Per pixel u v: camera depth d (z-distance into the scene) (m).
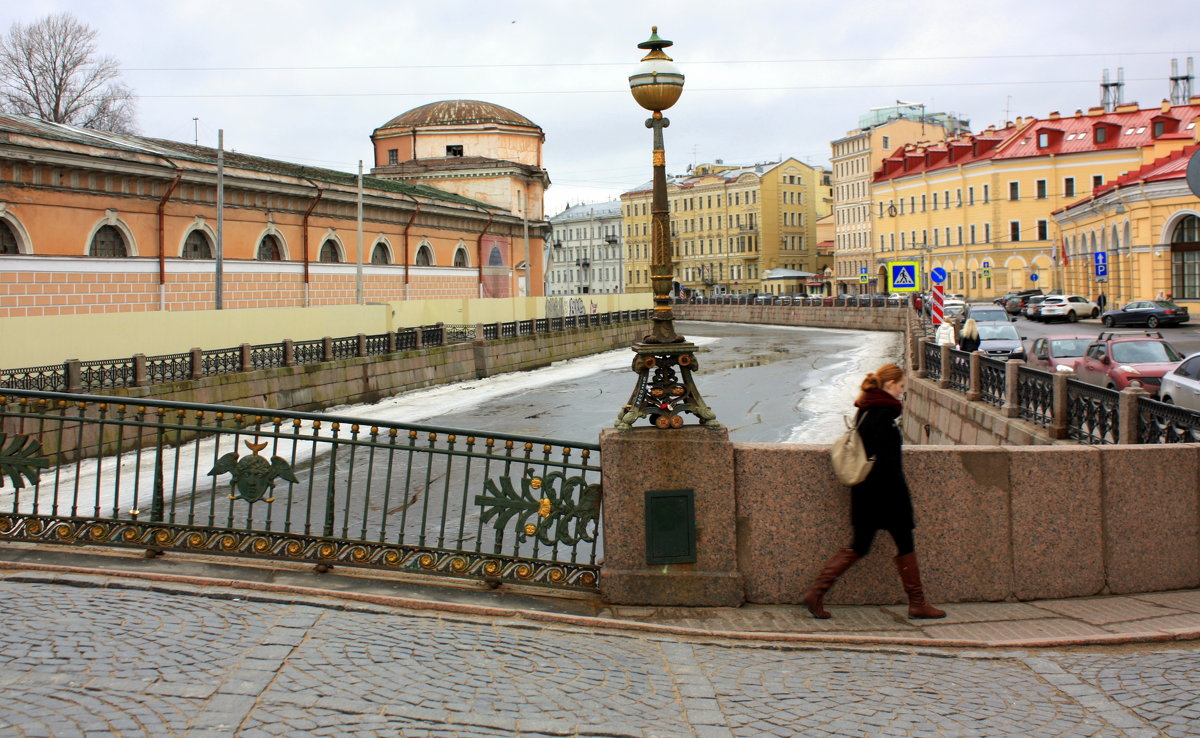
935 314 29.69
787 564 7.16
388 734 4.59
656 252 7.25
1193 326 42.47
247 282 35.22
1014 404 15.38
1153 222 45.44
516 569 7.25
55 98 54.41
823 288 112.50
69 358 21.44
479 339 39.59
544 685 5.36
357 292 39.09
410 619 6.30
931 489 7.20
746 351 53.00
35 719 4.47
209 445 21.98
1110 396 11.52
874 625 6.72
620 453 7.11
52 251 27.25
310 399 28.09
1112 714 5.20
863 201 103.38
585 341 51.94
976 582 7.23
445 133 59.81
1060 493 7.29
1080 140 78.12
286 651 5.51
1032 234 79.44
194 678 5.05
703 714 5.13
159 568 6.99
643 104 7.25
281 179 36.28
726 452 7.12
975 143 83.75
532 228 60.38
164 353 24.30
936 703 5.37
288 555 7.23
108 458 20.12
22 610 5.93
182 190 31.86
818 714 5.19
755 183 115.56
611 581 7.09
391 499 15.61
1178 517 7.43
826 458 7.15
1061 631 6.56
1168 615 6.82
